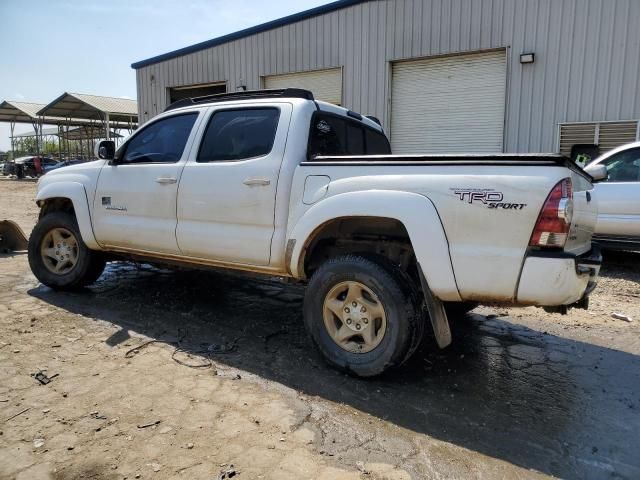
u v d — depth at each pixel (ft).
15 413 9.11
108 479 7.37
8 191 72.13
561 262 8.96
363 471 7.74
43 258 17.25
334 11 42.27
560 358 12.78
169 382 10.56
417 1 38.17
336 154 14.06
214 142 13.44
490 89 36.65
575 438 8.95
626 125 31.99
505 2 34.86
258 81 47.91
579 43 32.83
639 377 11.71
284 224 11.87
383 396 10.32
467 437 8.86
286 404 9.79
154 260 15.23
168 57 53.83
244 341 13.20
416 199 10.06
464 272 9.72
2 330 13.33
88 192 15.75
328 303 11.32
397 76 40.37
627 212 21.17
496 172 9.48
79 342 12.67
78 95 97.96
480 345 13.61
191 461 7.83
